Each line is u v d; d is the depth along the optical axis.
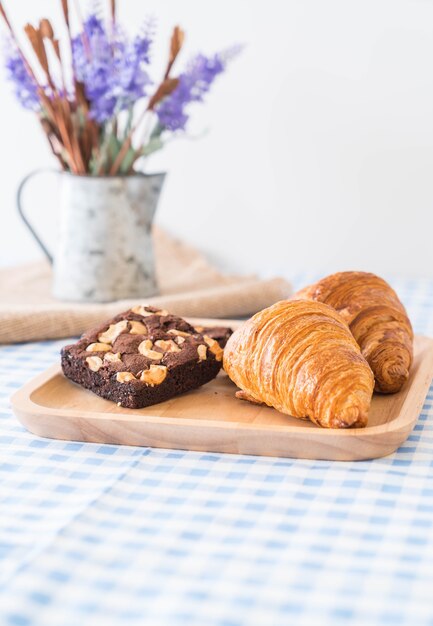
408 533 0.60
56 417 0.73
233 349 0.75
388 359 0.77
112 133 1.10
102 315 1.00
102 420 0.72
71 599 0.55
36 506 0.64
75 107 1.08
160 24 1.36
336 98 1.33
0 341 0.98
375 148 1.33
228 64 1.35
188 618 0.53
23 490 0.66
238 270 1.43
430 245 1.35
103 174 1.10
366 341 0.79
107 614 0.54
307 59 1.33
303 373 0.71
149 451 0.71
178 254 1.32
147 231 1.12
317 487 0.66
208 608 0.54
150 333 0.81
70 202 1.09
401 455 0.70
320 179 1.36
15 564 0.58
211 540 0.60
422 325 1.03
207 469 0.69
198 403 0.77
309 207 1.38
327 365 0.71
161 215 1.43
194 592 0.55
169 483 0.67
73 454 0.71
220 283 1.20
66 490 0.66
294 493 0.65
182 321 0.83
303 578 0.56
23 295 1.14
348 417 0.70
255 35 1.33
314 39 1.32
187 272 1.24
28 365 0.92
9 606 0.54
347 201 1.36
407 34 1.29
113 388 0.77
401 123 1.32
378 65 1.31
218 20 1.34
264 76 1.34
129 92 1.02
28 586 0.55
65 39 1.39
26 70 1.06
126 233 1.10
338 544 0.59
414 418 0.71
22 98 1.07
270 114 1.36
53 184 1.48
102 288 1.10
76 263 1.10
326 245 1.38
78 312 1.00
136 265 1.11
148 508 0.63
